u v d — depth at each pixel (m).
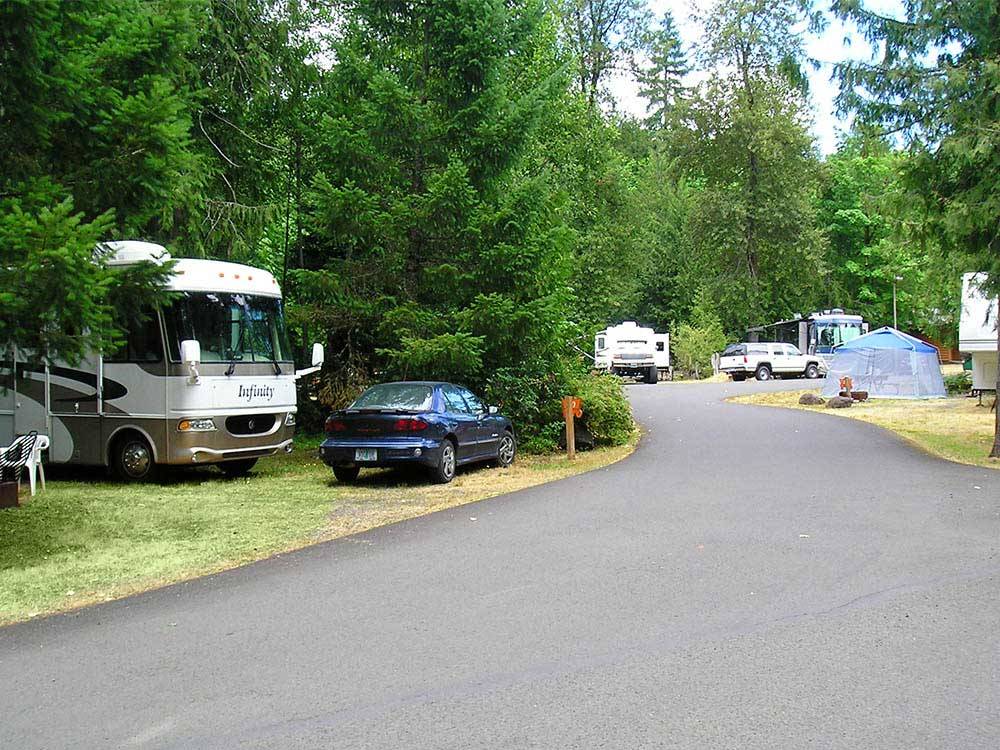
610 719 4.31
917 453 16.16
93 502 11.55
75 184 9.20
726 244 50.47
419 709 4.50
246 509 10.99
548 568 7.48
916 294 38.97
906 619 5.86
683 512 10.10
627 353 43.38
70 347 8.47
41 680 5.06
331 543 8.92
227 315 13.78
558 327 17.62
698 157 51.00
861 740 4.02
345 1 18.36
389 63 18.16
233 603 6.67
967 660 5.07
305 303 18.28
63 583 7.43
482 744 4.06
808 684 4.72
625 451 17.41
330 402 19.14
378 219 16.62
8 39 7.91
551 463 15.83
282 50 18.33
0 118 8.56
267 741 4.15
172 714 4.51
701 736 4.09
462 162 17.03
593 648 5.38
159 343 13.15
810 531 8.84
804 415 24.83
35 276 7.60
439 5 17.25
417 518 10.23
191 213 15.05
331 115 18.05
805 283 52.28
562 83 19.02
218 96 17.22
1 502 11.09
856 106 16.28
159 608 6.61
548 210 17.61
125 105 8.95
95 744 4.17
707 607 6.19
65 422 13.78
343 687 4.83
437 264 17.67
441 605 6.42
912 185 16.14
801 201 49.91
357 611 6.33
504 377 17.48
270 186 19.73
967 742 3.99
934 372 32.34
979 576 6.97
